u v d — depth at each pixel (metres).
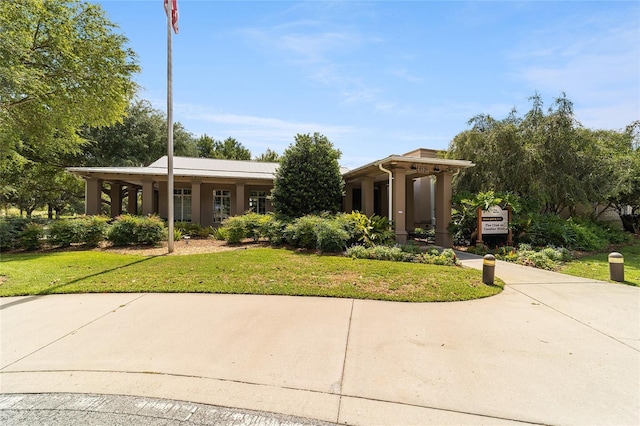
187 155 30.14
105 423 2.22
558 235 10.62
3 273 6.93
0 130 11.75
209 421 2.25
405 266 7.50
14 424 2.20
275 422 2.24
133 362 3.12
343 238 9.34
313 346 3.47
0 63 8.93
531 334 3.79
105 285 5.99
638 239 13.95
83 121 13.85
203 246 11.30
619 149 14.11
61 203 27.06
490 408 2.38
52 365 3.07
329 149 13.35
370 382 2.75
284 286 5.89
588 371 2.92
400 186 11.31
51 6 11.41
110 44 12.77
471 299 5.21
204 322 4.20
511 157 12.38
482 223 10.89
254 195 18.81
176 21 10.12
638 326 4.05
